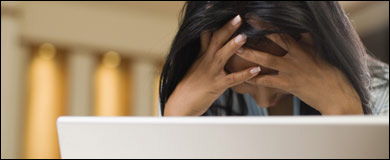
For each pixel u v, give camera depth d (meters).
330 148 0.39
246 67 0.89
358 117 0.38
